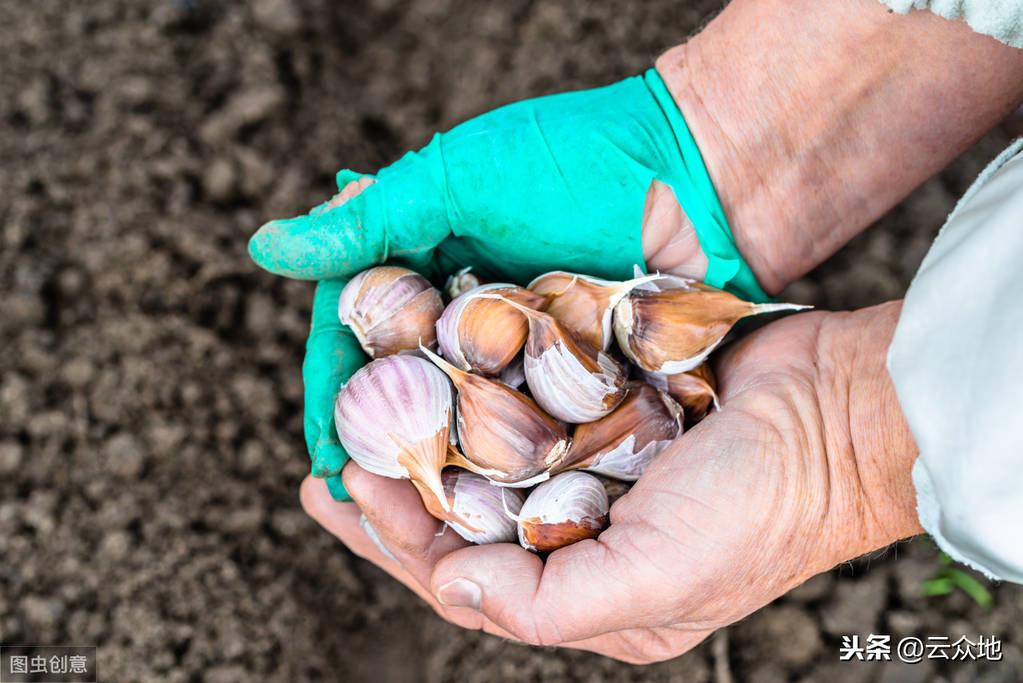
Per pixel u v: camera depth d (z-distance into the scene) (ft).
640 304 1.55
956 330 1.25
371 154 2.36
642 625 1.49
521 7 2.39
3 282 2.12
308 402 1.57
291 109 2.32
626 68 2.31
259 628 1.99
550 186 1.58
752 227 1.65
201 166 2.23
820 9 1.53
